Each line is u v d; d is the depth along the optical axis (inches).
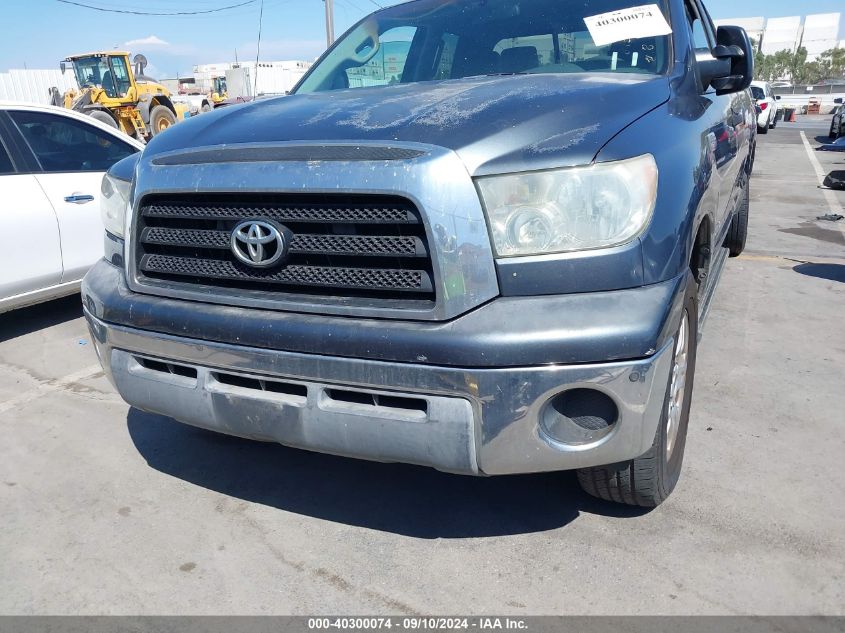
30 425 136.6
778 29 4362.7
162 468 119.6
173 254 95.2
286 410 85.0
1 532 102.7
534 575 90.3
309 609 86.0
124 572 93.6
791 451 116.8
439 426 78.0
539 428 78.0
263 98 124.8
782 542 94.0
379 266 81.2
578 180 77.7
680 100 105.1
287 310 84.9
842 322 181.6
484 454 78.4
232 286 90.3
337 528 101.9
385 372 78.6
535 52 126.3
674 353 82.0
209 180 87.7
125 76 772.6
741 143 168.2
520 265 77.7
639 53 118.9
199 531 102.0
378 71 141.2
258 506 108.0
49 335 192.1
